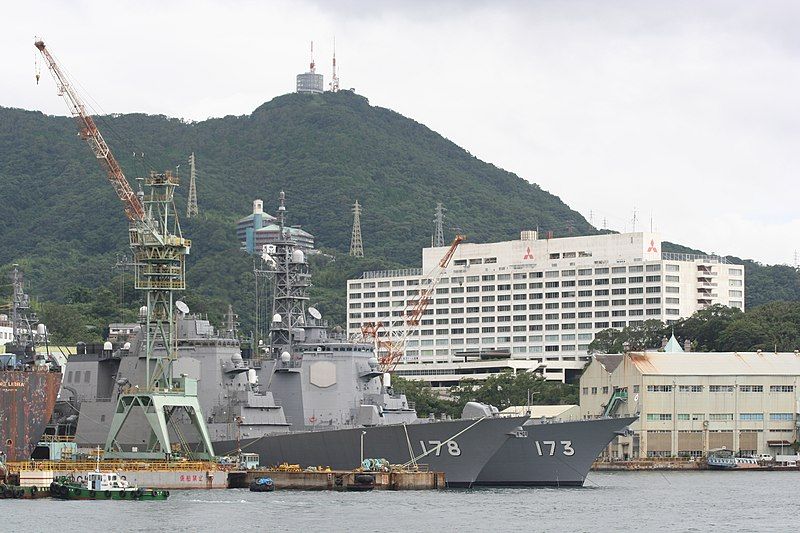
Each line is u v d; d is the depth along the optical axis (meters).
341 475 178.75
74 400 197.62
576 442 193.50
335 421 191.38
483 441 182.38
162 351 191.88
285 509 155.88
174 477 175.50
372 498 170.00
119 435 190.00
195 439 187.25
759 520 160.88
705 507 176.75
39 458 181.50
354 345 196.50
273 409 189.62
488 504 167.88
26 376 171.75
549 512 161.88
